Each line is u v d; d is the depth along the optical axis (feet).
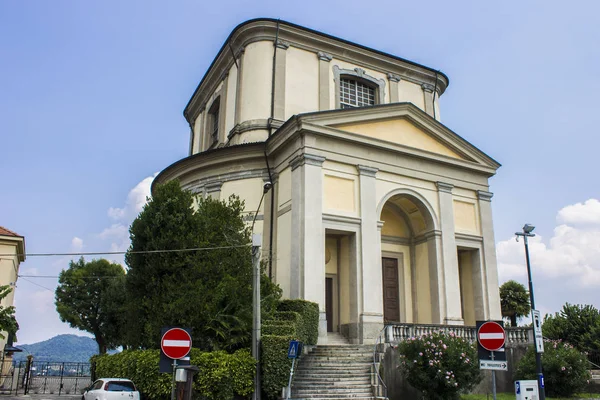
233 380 42.34
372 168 65.00
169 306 46.26
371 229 62.64
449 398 44.96
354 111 65.31
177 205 51.24
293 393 44.39
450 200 70.13
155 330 47.03
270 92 75.97
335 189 62.34
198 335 46.93
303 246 58.08
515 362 54.95
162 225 50.85
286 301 53.72
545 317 79.97
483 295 69.26
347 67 82.64
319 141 62.49
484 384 52.80
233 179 71.10
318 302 56.95
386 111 67.82
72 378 84.48
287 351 43.93
